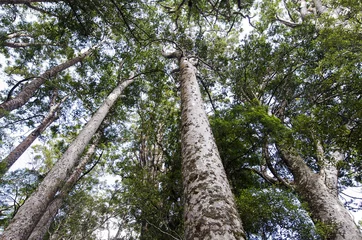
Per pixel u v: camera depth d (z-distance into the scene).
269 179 9.21
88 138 8.62
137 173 9.60
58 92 14.66
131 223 10.51
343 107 5.31
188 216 2.55
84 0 9.05
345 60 7.48
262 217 5.53
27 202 6.08
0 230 10.15
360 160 5.71
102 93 14.05
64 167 7.26
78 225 10.10
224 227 2.20
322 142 5.79
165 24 13.66
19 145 10.48
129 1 9.98
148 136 13.28
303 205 6.16
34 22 13.77
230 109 9.92
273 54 11.80
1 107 8.00
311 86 9.98
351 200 8.80
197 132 4.01
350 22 8.66
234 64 12.52
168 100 14.24
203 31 14.16
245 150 8.27
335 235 5.69
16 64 13.89
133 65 14.29
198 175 3.02
